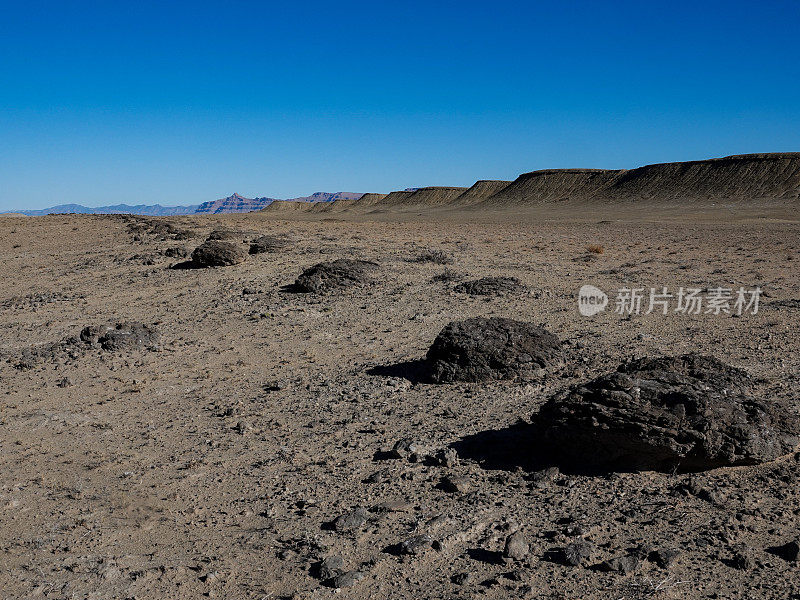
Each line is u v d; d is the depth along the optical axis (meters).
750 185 111.62
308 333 13.88
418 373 10.61
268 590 4.96
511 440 7.66
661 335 12.75
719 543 5.34
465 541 5.57
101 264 26.22
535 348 10.17
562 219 80.88
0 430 8.66
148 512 6.29
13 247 33.31
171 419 8.95
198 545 5.66
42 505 6.47
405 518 5.96
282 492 6.61
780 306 15.59
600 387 6.80
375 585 4.99
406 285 18.97
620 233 46.19
